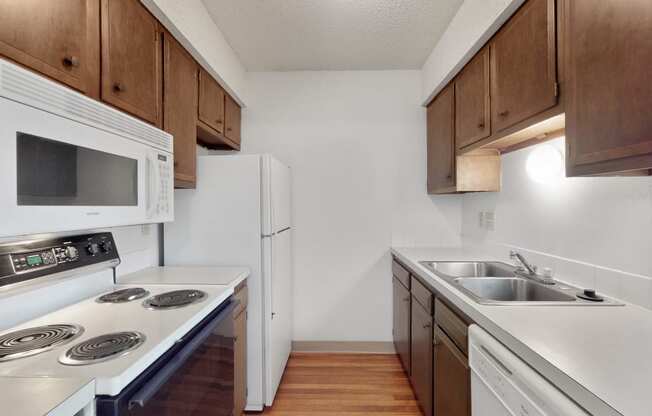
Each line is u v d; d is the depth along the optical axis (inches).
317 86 112.1
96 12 44.4
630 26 32.6
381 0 75.4
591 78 37.8
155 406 34.9
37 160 33.0
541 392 29.8
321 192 112.3
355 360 105.7
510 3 55.3
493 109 65.7
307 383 91.7
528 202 72.5
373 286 112.1
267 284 78.4
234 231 78.2
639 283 46.3
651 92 30.6
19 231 30.8
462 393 51.3
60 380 28.4
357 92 111.8
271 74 112.3
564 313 43.7
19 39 33.3
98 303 51.6
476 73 73.4
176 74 66.9
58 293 51.1
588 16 38.1
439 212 111.4
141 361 33.4
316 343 111.8
